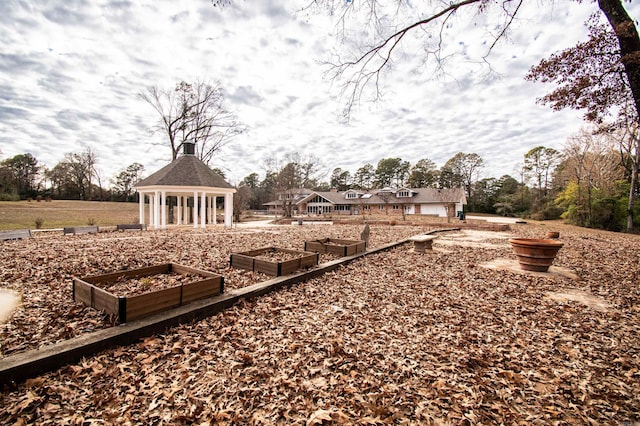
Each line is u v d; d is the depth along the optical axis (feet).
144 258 21.52
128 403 6.63
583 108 19.21
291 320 11.93
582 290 17.21
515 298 15.70
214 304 11.93
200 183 53.47
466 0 17.54
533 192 139.03
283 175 126.21
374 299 15.05
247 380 7.70
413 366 8.72
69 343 8.16
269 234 43.27
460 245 36.68
